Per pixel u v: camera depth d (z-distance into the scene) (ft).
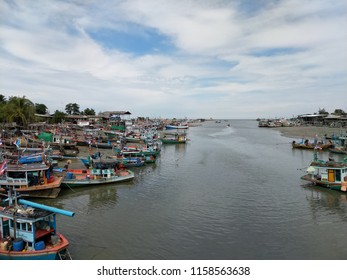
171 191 139.54
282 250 81.71
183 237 89.15
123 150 234.17
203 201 123.65
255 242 86.28
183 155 262.88
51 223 74.74
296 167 200.64
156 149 258.78
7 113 327.26
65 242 72.79
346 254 79.56
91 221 101.19
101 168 155.22
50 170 135.13
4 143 225.97
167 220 102.53
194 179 164.55
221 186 148.36
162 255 78.23
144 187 147.13
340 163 143.95
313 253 80.12
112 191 139.64
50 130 336.08
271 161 226.17
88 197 130.11
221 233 92.12
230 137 470.39
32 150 205.98
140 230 94.02
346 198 127.95
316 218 105.09
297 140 399.65
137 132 398.42
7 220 73.20
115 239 87.35
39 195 125.08
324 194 133.59
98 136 329.31
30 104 353.92
